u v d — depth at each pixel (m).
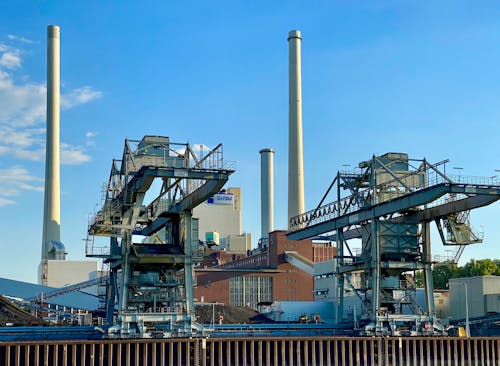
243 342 75.38
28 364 66.75
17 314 90.75
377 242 86.00
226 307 111.25
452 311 106.62
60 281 160.38
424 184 87.38
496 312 98.81
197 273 141.50
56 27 172.50
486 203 78.56
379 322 84.25
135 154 76.00
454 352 83.12
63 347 68.31
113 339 72.25
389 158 88.88
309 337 78.31
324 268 132.75
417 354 82.75
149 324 78.69
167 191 78.50
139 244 80.75
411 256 87.81
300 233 102.38
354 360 80.06
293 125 171.62
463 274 162.00
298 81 173.00
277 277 145.12
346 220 92.06
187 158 76.94
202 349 73.94
